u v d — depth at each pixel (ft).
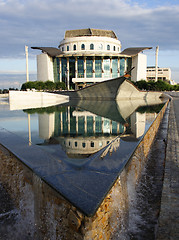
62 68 194.70
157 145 22.36
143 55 196.85
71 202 6.66
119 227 8.67
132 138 16.34
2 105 65.31
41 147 14.80
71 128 24.58
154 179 13.88
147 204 10.72
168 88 195.42
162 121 35.99
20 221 10.27
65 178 8.32
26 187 10.15
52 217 8.00
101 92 98.84
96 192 7.22
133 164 12.18
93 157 11.50
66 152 13.03
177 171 12.34
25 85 158.30
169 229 7.39
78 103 78.18
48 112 44.11
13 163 11.82
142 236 8.36
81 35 196.65
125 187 10.02
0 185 13.89
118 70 190.70
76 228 6.81
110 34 203.51
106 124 27.35
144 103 76.02
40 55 190.60
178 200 9.17
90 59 189.57
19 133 20.97
